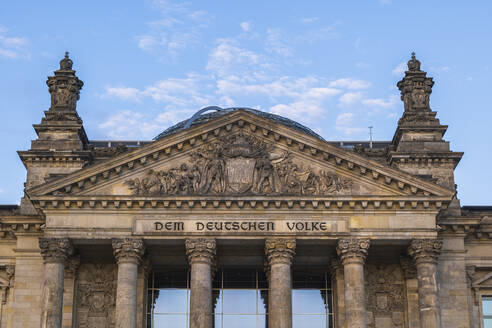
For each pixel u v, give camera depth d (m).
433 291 75.31
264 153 78.12
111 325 80.12
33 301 80.31
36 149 86.19
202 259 75.62
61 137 87.12
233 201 76.31
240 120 78.31
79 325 80.19
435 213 77.06
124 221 76.38
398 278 81.88
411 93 89.94
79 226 76.06
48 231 75.81
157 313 82.62
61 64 90.25
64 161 85.94
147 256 80.06
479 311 82.75
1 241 83.88
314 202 76.44
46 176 82.31
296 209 76.81
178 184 77.12
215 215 76.75
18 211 84.69
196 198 76.25
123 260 75.50
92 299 80.88
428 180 76.69
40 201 76.06
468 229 81.50
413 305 80.06
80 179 76.31
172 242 76.88
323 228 76.44
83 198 76.06
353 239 76.12
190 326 74.00
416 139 88.06
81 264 81.56
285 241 76.00
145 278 80.69
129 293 74.62
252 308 83.06
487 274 83.69
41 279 80.88
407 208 76.94
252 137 78.62
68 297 79.62
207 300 74.75
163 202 76.31
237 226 76.38
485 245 84.06
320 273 84.38
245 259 81.56
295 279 84.25
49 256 75.38
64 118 87.81
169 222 76.38
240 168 77.75
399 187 77.12
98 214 76.50
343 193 77.25
